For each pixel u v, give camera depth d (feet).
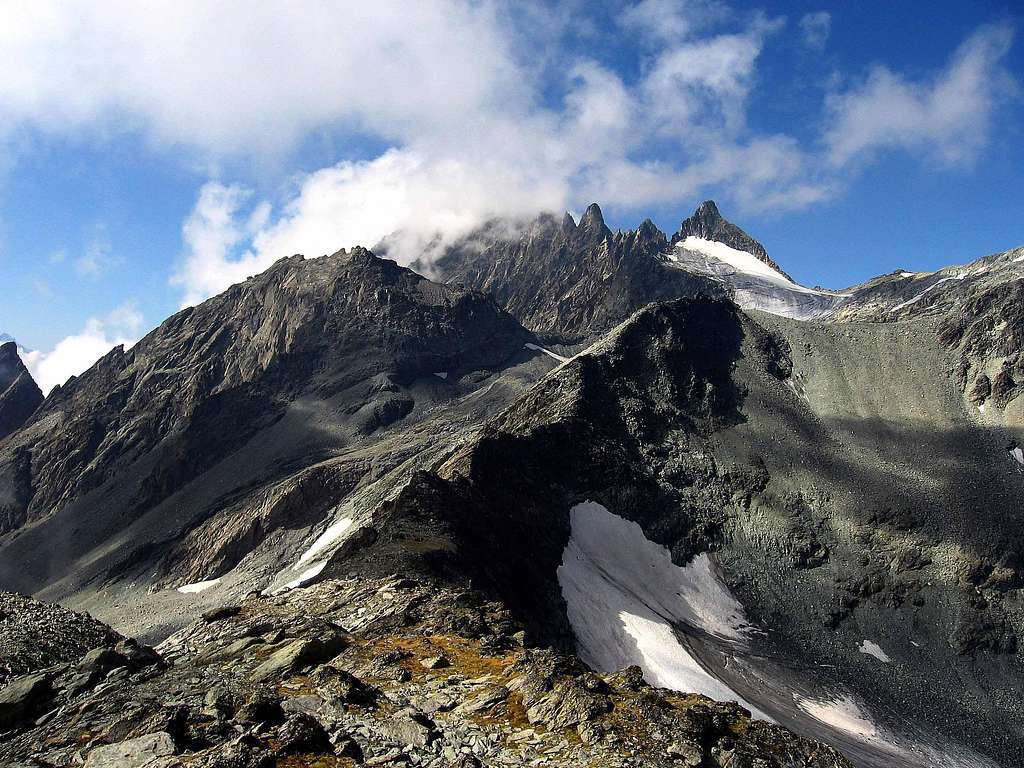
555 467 604.08
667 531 593.83
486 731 97.96
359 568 304.50
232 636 147.02
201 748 86.53
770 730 102.68
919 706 471.21
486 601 191.52
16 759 86.84
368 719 96.78
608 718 99.04
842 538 605.73
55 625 148.15
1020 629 533.96
